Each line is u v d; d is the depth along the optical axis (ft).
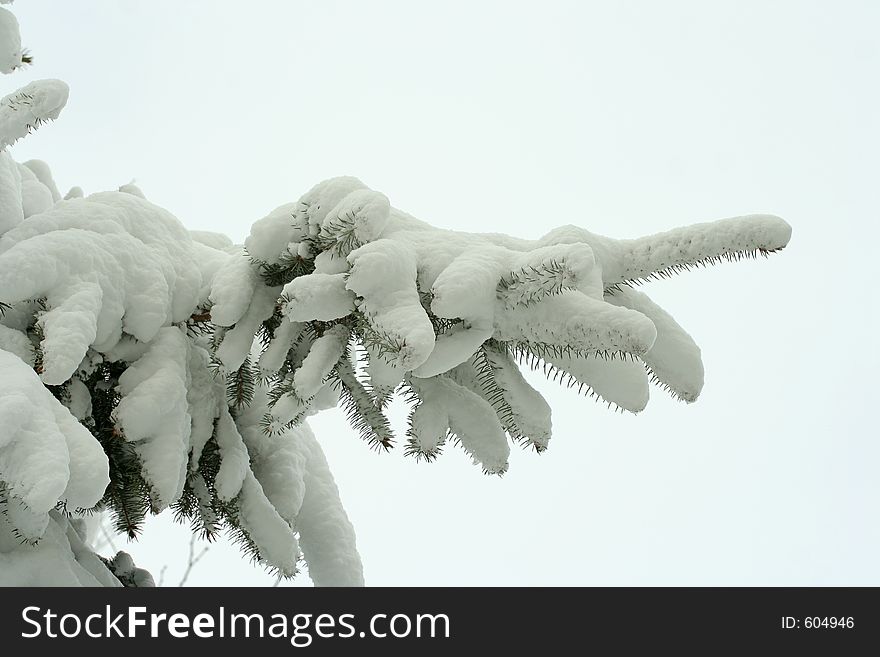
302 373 9.21
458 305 8.66
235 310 9.90
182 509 11.14
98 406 10.30
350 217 9.20
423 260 9.33
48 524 9.85
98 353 9.96
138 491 10.23
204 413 10.69
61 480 7.34
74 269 9.58
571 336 8.89
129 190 12.69
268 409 11.13
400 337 8.21
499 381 10.15
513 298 9.05
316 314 9.05
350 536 12.57
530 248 10.00
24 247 9.40
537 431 10.37
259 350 11.59
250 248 9.95
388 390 9.78
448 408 10.14
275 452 11.69
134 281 10.08
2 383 7.93
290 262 10.07
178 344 10.30
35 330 9.53
